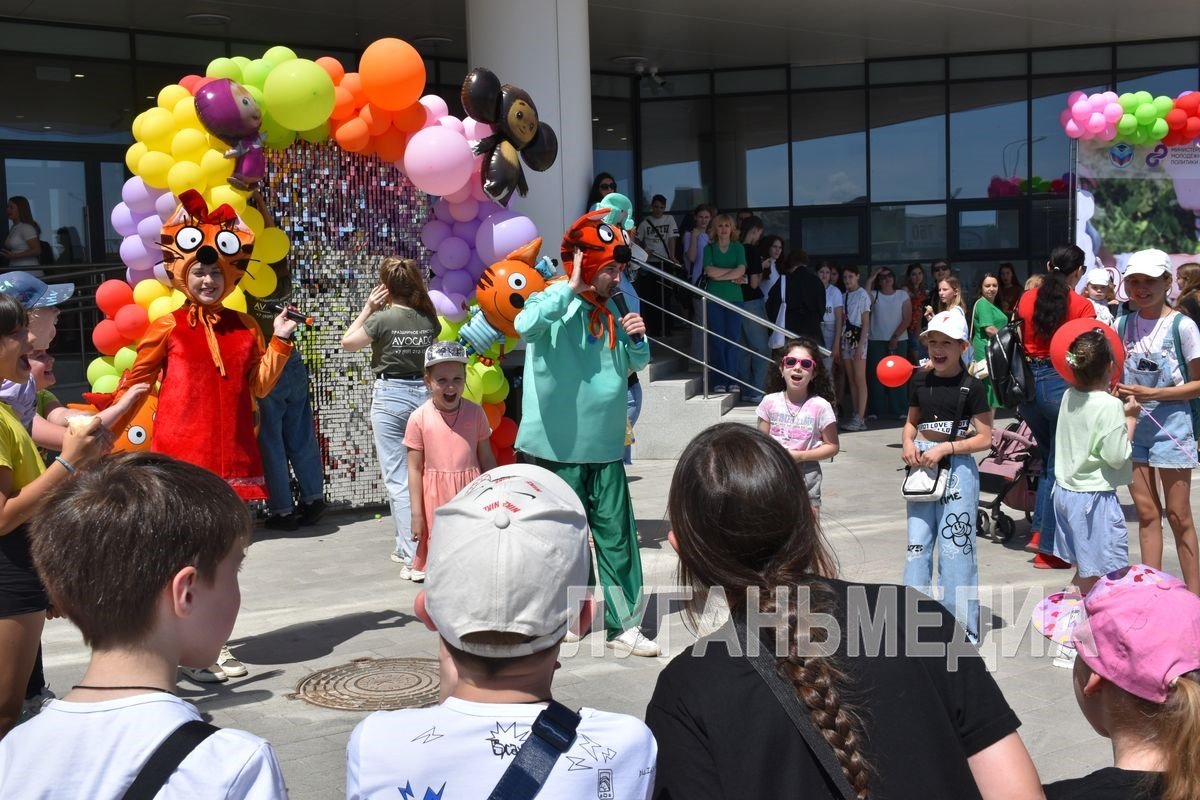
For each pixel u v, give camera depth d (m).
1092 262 13.69
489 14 10.77
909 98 16.62
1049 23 14.63
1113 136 13.39
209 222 5.33
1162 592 2.12
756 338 13.34
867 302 13.80
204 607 1.87
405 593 6.86
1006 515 8.20
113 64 13.16
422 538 6.14
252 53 14.10
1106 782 2.07
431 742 1.79
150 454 1.99
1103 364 5.51
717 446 2.08
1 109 12.48
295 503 8.90
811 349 5.88
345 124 8.06
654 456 11.73
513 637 1.80
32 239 12.69
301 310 8.63
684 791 1.87
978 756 1.96
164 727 1.73
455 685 1.93
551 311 5.52
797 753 1.84
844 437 13.20
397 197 8.85
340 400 8.90
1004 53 16.38
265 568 7.46
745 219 14.12
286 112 7.61
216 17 12.85
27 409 4.22
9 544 3.54
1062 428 5.67
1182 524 6.32
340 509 9.25
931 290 15.56
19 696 3.63
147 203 7.94
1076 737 4.71
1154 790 2.02
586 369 5.72
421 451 6.14
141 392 4.82
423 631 6.11
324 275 8.70
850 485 10.18
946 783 1.86
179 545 1.82
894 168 16.75
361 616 6.39
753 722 1.86
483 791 1.75
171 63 13.56
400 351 7.18
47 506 1.88
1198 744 1.96
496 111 8.10
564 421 5.70
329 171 8.62
